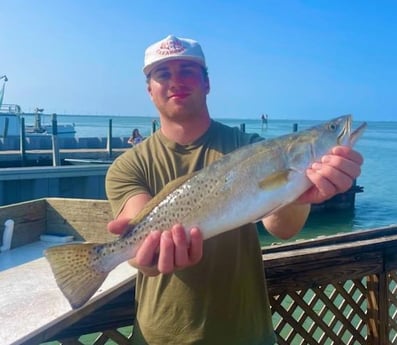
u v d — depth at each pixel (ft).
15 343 3.01
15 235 5.79
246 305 3.51
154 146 3.74
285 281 4.81
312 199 3.18
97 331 4.10
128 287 4.13
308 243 5.37
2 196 18.62
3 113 35.70
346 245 5.13
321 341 5.31
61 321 3.39
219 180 3.24
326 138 3.28
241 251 3.56
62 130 54.24
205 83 3.67
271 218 3.56
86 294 3.27
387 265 5.35
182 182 3.32
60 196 19.76
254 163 3.22
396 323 5.84
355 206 28.37
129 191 3.60
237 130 3.84
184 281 3.40
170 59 3.45
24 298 3.81
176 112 3.54
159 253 2.89
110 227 3.26
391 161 63.72
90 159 30.50
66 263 3.28
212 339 3.36
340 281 5.08
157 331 3.43
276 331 4.99
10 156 29.12
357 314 5.52
